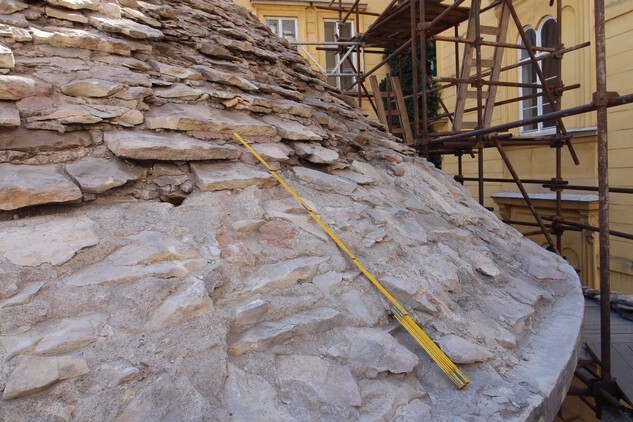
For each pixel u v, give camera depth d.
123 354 1.40
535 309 2.66
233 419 1.35
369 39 7.05
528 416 1.67
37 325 1.39
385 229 2.73
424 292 2.24
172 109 2.62
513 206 7.77
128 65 2.68
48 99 2.17
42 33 2.38
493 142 4.96
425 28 4.81
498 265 3.07
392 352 1.80
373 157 3.93
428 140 4.88
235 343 1.61
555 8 6.76
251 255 2.02
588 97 6.28
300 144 3.18
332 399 1.55
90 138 2.22
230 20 4.27
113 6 2.88
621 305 4.12
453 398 1.74
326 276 2.12
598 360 3.15
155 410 1.29
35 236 1.67
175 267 1.74
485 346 2.09
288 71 4.52
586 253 6.34
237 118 2.92
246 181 2.43
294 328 1.74
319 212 2.56
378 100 7.01
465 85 5.00
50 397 1.23
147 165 2.27
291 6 10.41
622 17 5.68
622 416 2.73
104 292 1.56
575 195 6.38
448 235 3.10
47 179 1.88
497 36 5.05
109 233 1.82
